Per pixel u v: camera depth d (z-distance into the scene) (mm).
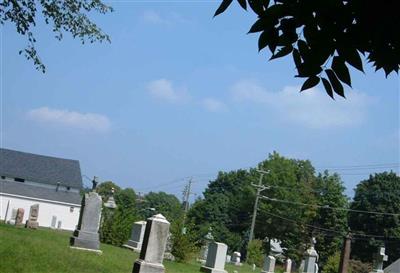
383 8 4250
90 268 18938
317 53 4461
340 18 4355
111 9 22812
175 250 33812
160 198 139125
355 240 82062
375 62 4504
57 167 89250
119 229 36312
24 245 19641
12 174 85500
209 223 99938
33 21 21047
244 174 117000
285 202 88000
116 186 111375
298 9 4414
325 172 92125
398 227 80062
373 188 82812
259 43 4605
